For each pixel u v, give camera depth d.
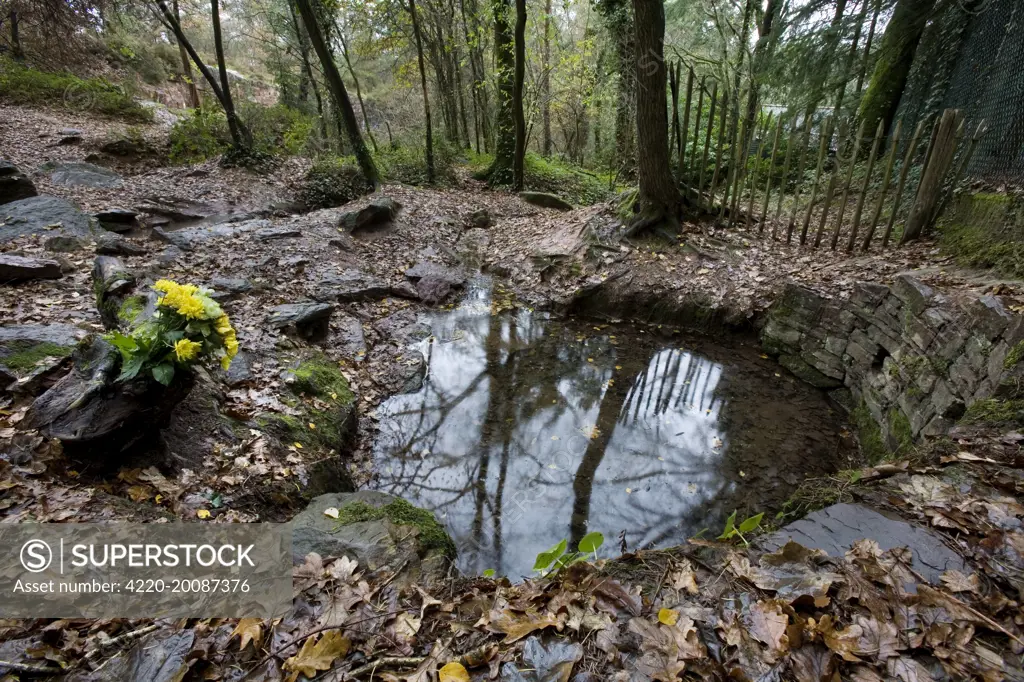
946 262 4.86
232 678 1.54
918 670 1.38
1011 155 4.87
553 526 3.37
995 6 5.68
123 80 16.83
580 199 12.11
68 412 2.60
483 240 8.84
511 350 5.76
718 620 1.60
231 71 21.64
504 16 11.52
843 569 1.71
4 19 14.29
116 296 4.06
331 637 1.65
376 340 5.72
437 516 3.45
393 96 19.77
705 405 4.77
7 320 4.12
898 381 3.98
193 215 8.14
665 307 6.34
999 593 1.60
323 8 11.88
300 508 2.96
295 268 6.68
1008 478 2.16
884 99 8.75
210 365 3.76
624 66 10.21
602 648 1.52
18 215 6.48
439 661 1.55
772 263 6.29
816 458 4.04
